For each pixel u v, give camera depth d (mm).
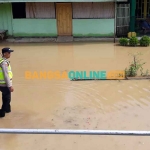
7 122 5703
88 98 6941
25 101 6820
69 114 6047
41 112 6176
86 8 16156
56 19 16297
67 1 15391
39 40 16109
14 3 16078
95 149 4680
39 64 10609
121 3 16188
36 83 8211
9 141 4965
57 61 11086
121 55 11961
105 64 10430
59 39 16109
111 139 4988
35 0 15414
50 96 7125
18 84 8125
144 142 4891
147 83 8023
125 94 7180
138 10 17312
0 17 16328
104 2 15945
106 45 14547
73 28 16422
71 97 7023
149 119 5766
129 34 15891
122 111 6168
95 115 5980
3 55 5656
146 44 13953
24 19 16266
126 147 4734
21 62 10984
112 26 16219
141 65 9336
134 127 5422
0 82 5680
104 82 8195
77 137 5066
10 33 16562
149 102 6652
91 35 16484
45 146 4793
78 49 13586
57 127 5453
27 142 4926
